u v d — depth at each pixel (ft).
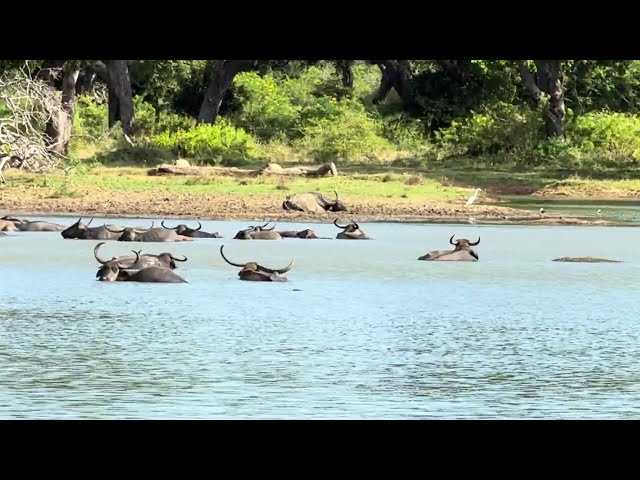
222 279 133.49
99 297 119.55
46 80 266.57
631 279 136.67
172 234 172.65
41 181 230.68
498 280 134.82
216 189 227.20
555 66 291.99
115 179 237.25
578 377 83.76
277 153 290.15
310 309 112.98
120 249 161.68
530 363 88.48
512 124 293.23
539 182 252.01
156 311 111.14
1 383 80.33
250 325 103.60
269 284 129.70
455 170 268.82
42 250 159.74
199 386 79.92
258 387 79.77
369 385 80.69
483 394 78.54
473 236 183.01
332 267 144.56
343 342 96.22
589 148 287.69
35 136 240.53
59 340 96.22
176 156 276.82
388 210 211.82
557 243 174.29
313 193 212.64
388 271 141.18
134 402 75.31
